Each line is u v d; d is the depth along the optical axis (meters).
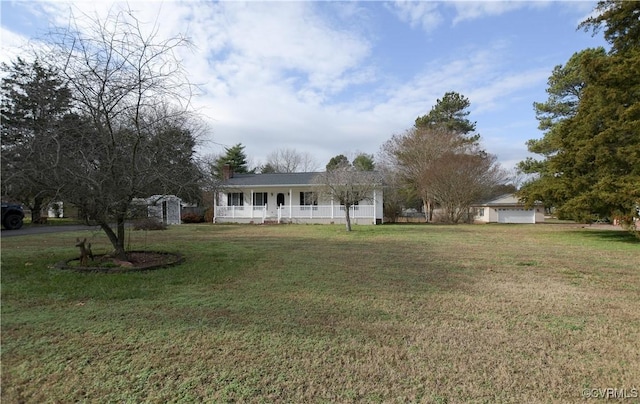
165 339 3.29
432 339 3.34
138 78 6.41
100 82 6.21
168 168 6.84
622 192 11.42
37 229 17.53
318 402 2.29
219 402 2.28
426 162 29.38
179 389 2.43
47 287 5.20
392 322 3.81
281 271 6.59
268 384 2.51
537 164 22.77
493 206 31.06
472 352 3.05
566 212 13.38
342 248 10.09
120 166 6.38
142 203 7.04
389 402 2.29
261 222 24.03
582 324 3.77
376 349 3.10
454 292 5.11
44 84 6.08
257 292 5.05
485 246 10.74
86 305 4.37
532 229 18.88
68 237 13.13
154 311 4.14
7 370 2.69
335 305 4.42
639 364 2.83
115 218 6.87
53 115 6.14
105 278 5.85
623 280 5.97
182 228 18.88
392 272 6.54
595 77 13.06
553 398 2.35
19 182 5.82
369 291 5.13
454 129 34.59
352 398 2.34
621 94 12.05
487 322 3.82
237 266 7.08
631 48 12.73
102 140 6.28
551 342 3.28
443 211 27.14
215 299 4.67
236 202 25.58
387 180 29.05
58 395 2.36
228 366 2.77
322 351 3.05
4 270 6.48
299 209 23.97
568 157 13.69
